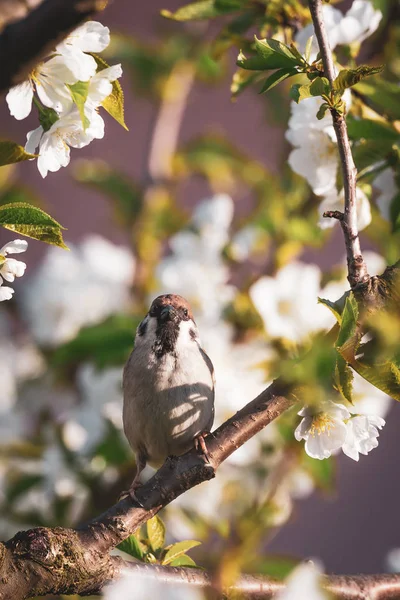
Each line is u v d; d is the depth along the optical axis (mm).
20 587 2859
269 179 3166
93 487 3062
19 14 2811
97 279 3096
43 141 2838
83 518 3062
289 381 2877
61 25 2787
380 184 2965
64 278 3094
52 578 2863
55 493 3061
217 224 3102
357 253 2857
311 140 2957
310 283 3066
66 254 3107
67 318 3090
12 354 3094
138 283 3143
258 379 3057
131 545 2924
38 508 3064
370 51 3068
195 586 2898
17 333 3113
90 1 2756
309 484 3068
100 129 2840
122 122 2848
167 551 2924
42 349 3100
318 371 2865
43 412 3098
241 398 3053
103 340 3051
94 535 2879
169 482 2893
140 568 2889
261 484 3057
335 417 2873
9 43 2801
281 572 2955
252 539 3000
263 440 3061
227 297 3084
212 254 3090
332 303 2854
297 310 3061
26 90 2830
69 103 2834
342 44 2975
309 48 2869
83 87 2832
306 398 2871
